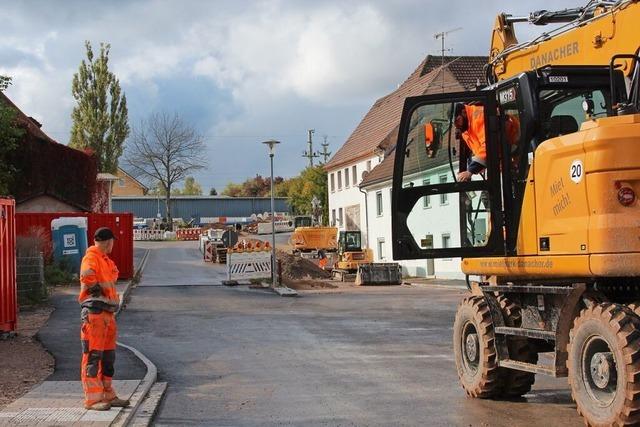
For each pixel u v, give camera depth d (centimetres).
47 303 2083
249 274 3119
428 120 893
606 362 679
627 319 664
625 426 654
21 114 3584
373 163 5431
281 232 8600
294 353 1344
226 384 1049
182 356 1316
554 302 788
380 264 3706
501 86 851
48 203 3338
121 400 864
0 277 1409
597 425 682
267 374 1127
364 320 1903
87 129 6619
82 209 3534
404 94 5716
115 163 6738
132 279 3117
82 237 2892
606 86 826
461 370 957
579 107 830
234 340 1529
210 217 10588
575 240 717
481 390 906
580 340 712
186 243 6644
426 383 1037
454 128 898
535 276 796
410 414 844
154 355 1330
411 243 886
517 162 830
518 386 902
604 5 876
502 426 778
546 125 816
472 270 927
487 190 855
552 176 757
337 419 826
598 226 687
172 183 8219
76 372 1089
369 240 5309
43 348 1318
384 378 1080
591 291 741
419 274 4388
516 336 863
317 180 8250
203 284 3111
